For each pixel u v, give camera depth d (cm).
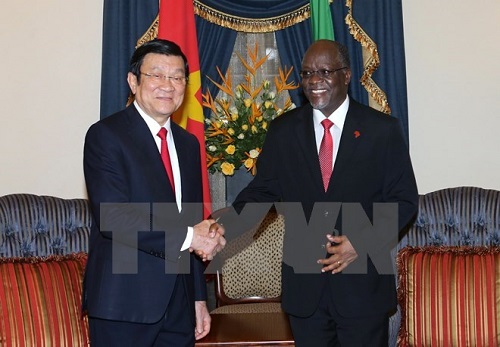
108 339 261
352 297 274
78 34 444
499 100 448
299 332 283
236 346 315
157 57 264
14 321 330
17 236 363
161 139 271
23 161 443
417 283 363
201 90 425
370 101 435
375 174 279
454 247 372
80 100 445
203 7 438
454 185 452
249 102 418
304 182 282
